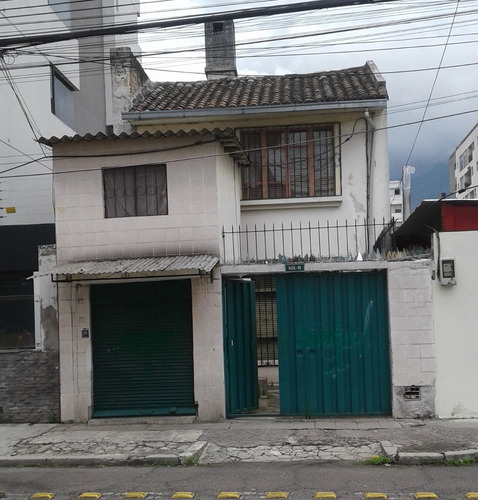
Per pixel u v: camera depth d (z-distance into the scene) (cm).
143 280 1076
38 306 1131
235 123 1405
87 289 1116
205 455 876
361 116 1384
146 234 1107
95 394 1113
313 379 1073
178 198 1102
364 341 1068
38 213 1656
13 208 1555
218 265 1080
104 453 888
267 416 1080
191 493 720
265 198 1409
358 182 1390
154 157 1107
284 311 1084
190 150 1099
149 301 1105
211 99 1466
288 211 1408
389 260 1052
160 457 852
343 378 1070
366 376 1063
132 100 1455
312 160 1408
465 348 1030
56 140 1106
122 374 1108
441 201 1032
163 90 1591
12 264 1427
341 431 971
